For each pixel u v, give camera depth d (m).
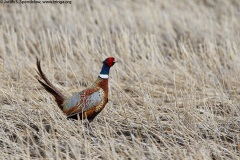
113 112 28.97
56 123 25.92
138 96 31.81
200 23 49.22
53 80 33.66
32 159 23.25
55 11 49.97
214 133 26.45
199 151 23.41
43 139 24.53
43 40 42.62
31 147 24.67
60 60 37.78
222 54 41.12
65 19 48.28
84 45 39.12
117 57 38.47
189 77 34.66
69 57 39.78
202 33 46.59
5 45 41.50
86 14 50.03
